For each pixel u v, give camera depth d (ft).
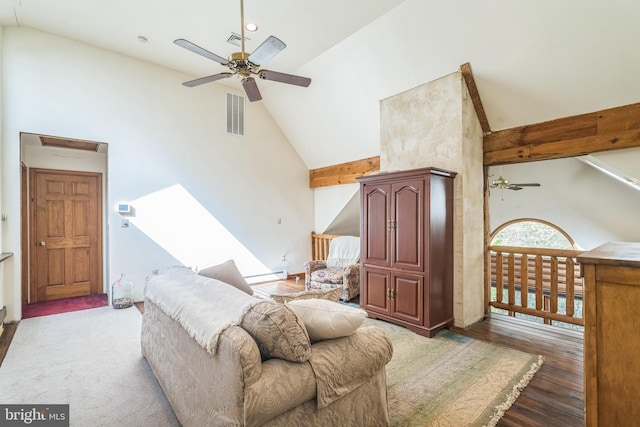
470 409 6.40
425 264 10.29
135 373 7.99
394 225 11.21
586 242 19.49
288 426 4.26
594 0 7.98
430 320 10.22
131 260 14.48
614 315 4.56
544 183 20.74
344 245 17.07
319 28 11.37
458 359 8.64
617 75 8.93
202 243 16.57
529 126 11.25
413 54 11.39
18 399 6.88
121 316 12.55
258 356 4.12
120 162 14.17
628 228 18.31
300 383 4.31
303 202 21.02
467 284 11.30
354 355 5.05
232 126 17.70
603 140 9.65
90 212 16.37
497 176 22.13
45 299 15.05
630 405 4.44
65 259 15.66
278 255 19.69
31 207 14.75
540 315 11.50
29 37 12.09
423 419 6.08
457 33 10.15
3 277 11.60
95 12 10.78
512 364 8.31
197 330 4.99
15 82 11.87
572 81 9.62
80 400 6.84
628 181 10.98
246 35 11.84
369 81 13.34
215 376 4.53
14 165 11.86
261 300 5.01
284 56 13.39
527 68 9.98
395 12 10.41
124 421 6.15
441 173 10.53
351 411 5.02
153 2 10.12
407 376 7.73
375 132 15.52
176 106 15.71
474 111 11.77
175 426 6.01
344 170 18.67
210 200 16.85
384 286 11.59
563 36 8.90
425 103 12.03
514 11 8.99
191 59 14.44
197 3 10.09
